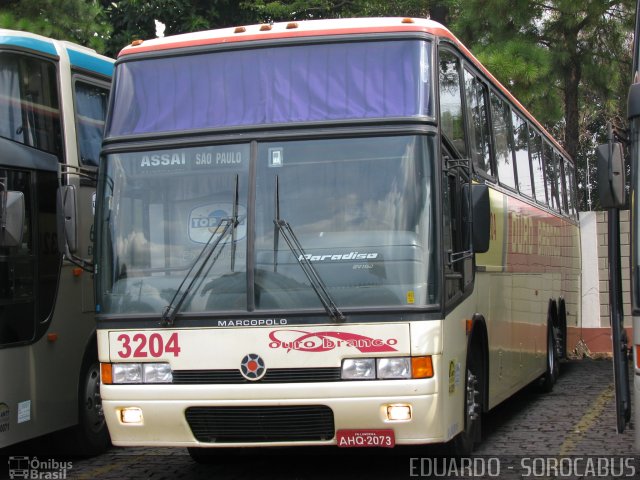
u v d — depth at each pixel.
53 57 9.62
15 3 16.83
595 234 20.61
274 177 7.43
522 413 12.04
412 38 7.72
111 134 7.86
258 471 8.62
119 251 7.58
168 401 7.24
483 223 7.86
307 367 7.09
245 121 7.62
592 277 20.62
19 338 8.72
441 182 7.35
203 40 8.02
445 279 7.28
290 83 7.71
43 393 9.00
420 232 7.19
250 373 7.15
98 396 9.94
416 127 7.36
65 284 9.44
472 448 8.69
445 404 7.25
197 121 7.71
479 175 9.48
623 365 7.05
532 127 13.91
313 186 7.37
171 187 7.59
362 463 8.85
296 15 25.64
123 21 23.00
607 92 20.22
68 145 9.62
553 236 15.16
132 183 7.68
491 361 9.62
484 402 9.32
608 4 18.36
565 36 19.34
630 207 7.00
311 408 7.09
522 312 11.78
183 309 7.32
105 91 10.56
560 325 15.61
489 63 18.16
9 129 8.87
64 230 7.74
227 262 7.34
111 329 7.44
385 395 6.98
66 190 7.77
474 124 9.51
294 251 7.25
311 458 9.21
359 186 7.32
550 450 9.27
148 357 7.34
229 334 7.21
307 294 7.16
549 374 14.01
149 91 7.95
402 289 7.10
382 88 7.57
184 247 7.46
